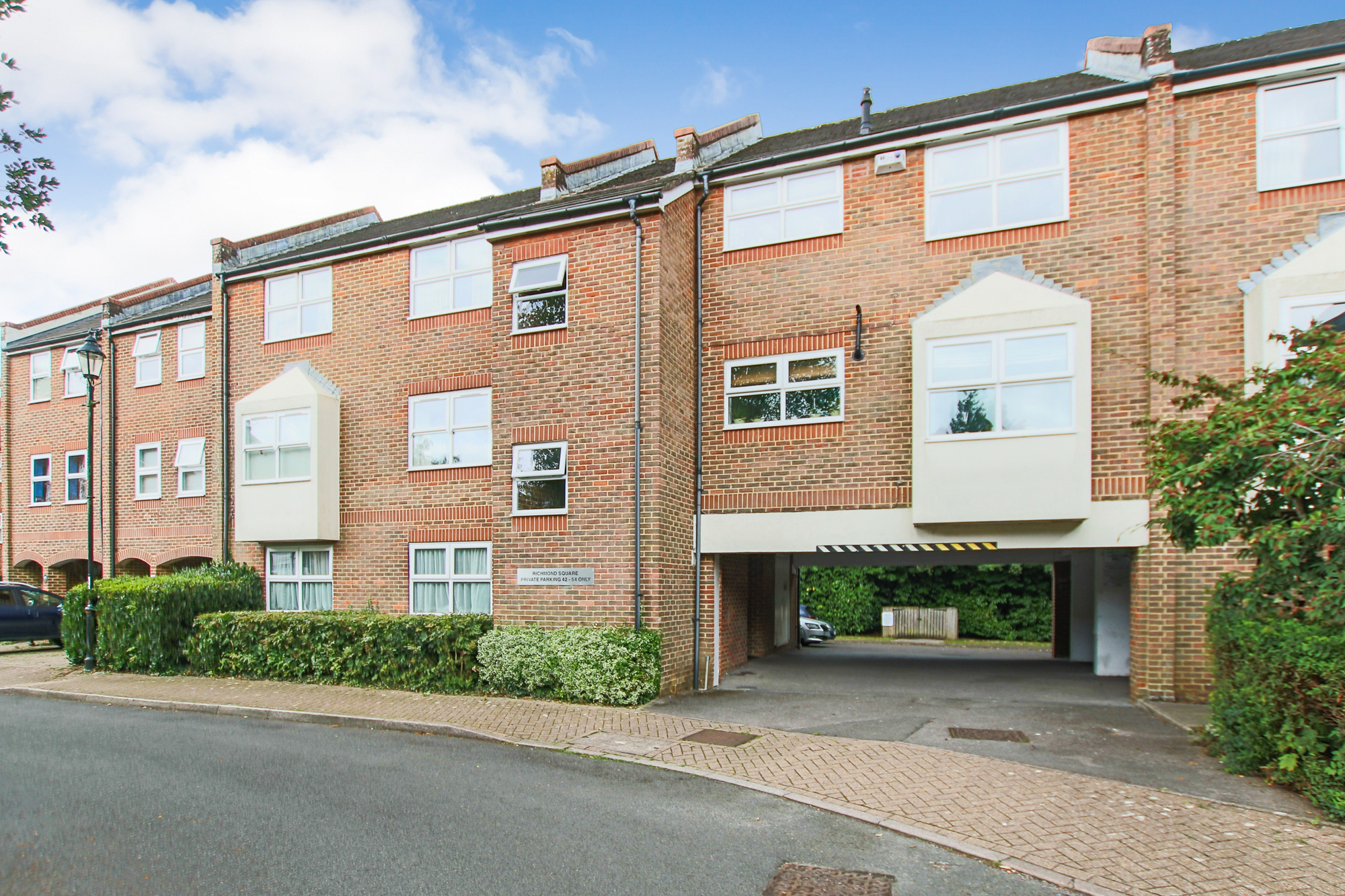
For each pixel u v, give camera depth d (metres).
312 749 8.37
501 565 11.82
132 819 6.05
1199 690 9.91
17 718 10.17
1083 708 10.04
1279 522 6.67
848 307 11.92
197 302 18.80
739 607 14.29
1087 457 10.23
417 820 6.04
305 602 15.30
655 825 5.97
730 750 8.12
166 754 8.13
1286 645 6.32
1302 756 6.34
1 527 21.05
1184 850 5.43
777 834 5.82
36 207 6.35
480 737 8.80
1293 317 9.63
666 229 11.70
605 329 11.60
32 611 16.86
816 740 8.49
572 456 11.59
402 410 14.73
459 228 14.30
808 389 12.03
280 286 16.20
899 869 5.20
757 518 12.10
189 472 17.39
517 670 10.79
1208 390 7.92
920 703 10.59
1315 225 9.91
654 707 10.28
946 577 25.45
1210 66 10.41
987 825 5.93
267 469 15.34
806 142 14.40
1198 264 10.30
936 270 11.50
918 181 11.71
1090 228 10.81
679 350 12.02
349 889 4.81
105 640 13.68
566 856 5.35
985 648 22.06
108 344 18.86
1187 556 10.01
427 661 11.36
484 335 14.12
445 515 14.19
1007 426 10.60
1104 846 5.52
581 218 11.82
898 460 11.43
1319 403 6.46
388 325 14.98
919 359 11.05
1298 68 9.98
